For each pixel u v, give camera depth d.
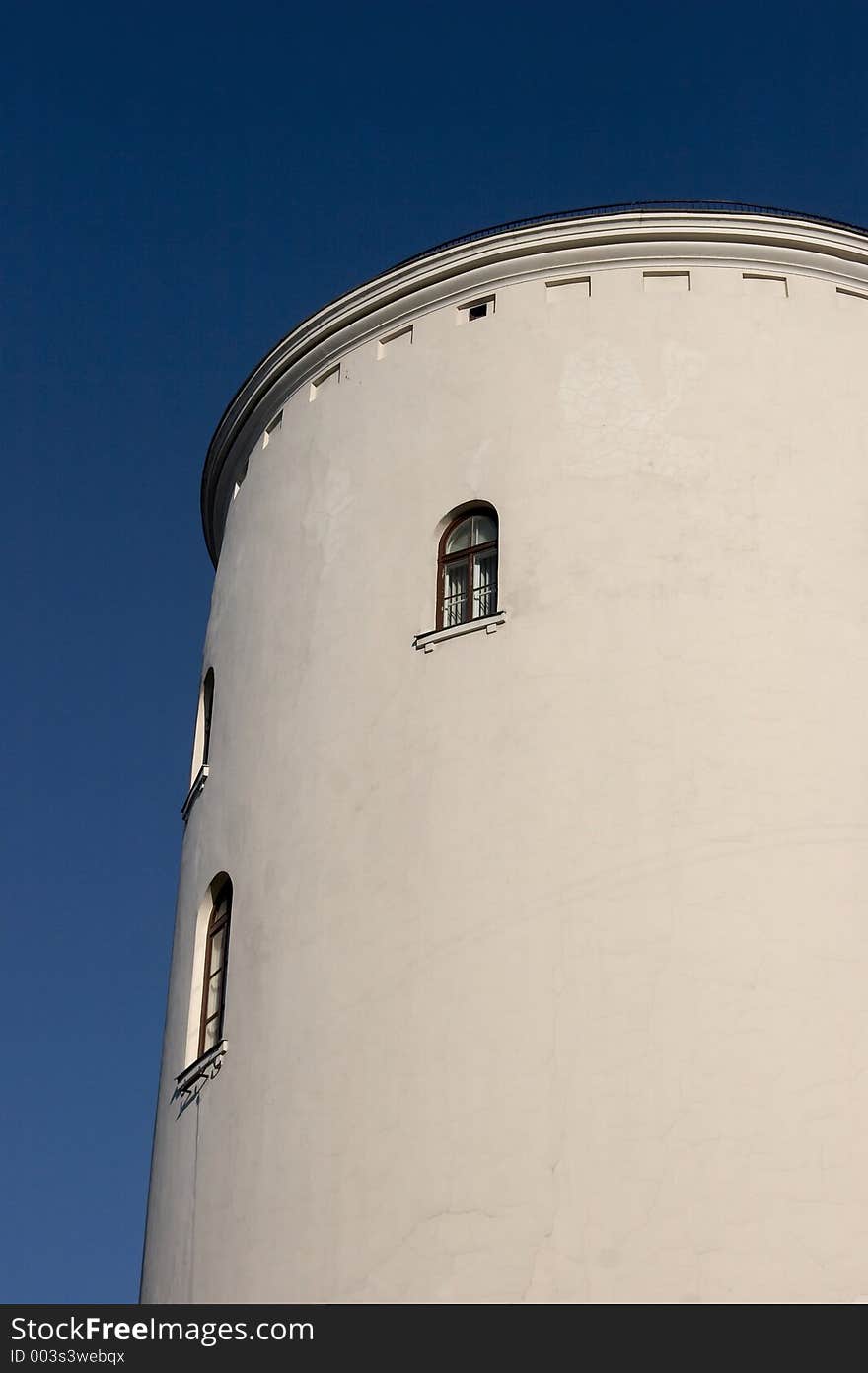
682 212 25.56
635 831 21.44
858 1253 19.22
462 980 21.19
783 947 20.75
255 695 25.19
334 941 22.30
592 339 25.00
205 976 24.39
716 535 23.33
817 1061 20.16
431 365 25.66
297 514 26.08
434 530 24.33
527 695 22.50
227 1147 22.27
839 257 25.81
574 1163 19.81
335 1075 21.50
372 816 22.80
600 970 20.73
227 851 24.45
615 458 23.98
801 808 21.59
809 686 22.39
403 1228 20.22
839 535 23.56
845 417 24.56
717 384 24.52
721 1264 19.12
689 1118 19.86
